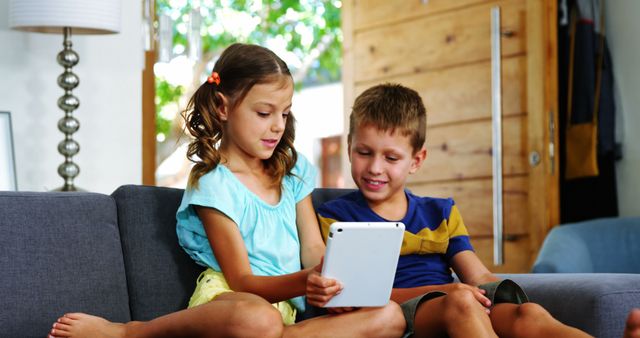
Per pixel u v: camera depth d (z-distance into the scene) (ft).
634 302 6.14
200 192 6.65
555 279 6.61
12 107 10.84
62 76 10.31
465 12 14.40
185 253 6.88
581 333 5.55
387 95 7.12
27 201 6.47
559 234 12.82
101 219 6.72
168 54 12.30
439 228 7.16
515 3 13.84
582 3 14.32
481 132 14.24
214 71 6.97
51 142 11.05
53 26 9.83
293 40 28.63
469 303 5.77
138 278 6.72
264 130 6.79
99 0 9.89
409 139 7.04
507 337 5.96
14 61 10.87
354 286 5.75
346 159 15.99
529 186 13.66
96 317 6.18
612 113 14.44
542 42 13.52
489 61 14.14
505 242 13.93
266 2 28.50
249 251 6.76
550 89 13.53
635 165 14.51
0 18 10.78
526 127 13.71
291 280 6.08
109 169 11.43
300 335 5.83
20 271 6.25
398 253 5.75
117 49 11.53
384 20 15.46
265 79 6.74
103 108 11.40
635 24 14.46
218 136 6.96
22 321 6.17
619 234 12.85
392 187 7.07
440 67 14.73
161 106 28.40
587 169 14.20
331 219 7.23
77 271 6.47
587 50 14.28
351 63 15.96
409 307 6.11
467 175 14.40
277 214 6.97
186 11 26.32
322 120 30.60
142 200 6.89
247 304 5.62
